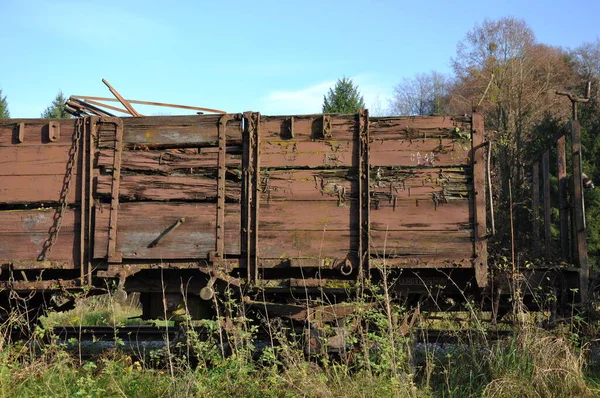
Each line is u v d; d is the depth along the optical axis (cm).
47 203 708
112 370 594
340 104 3350
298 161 677
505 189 1847
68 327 961
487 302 737
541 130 2333
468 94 3856
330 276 688
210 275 670
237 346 639
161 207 688
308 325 659
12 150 715
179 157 692
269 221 675
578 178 729
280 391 562
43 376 609
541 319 706
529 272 720
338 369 607
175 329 930
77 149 704
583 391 572
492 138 702
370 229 661
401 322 691
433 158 664
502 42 3394
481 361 627
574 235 761
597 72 3888
